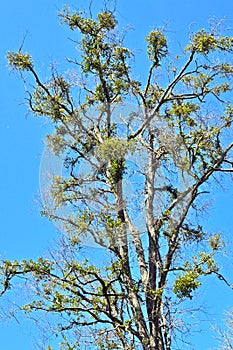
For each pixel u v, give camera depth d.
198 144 17.05
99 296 16.64
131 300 16.84
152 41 18.50
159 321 16.89
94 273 16.48
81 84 18.22
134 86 18.34
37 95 18.08
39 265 16.64
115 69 18.47
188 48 18.36
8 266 16.59
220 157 17.14
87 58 18.48
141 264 17.25
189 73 18.28
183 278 16.17
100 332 16.59
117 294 16.75
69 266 16.61
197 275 16.34
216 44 18.11
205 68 18.20
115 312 17.19
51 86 18.19
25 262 16.66
